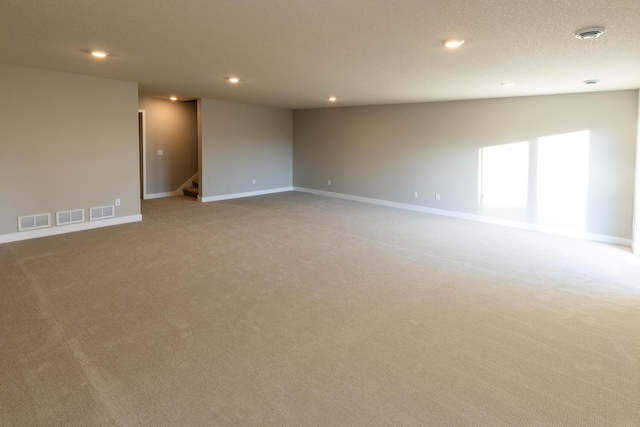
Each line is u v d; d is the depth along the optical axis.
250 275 4.17
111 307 3.32
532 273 4.39
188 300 3.49
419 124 7.97
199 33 3.29
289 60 4.24
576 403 2.17
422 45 3.47
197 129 9.46
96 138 6.00
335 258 4.82
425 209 8.05
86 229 6.03
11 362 2.47
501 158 6.89
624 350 2.74
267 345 2.75
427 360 2.59
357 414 2.06
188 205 8.34
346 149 9.38
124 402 2.12
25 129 5.27
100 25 3.12
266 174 10.11
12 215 5.27
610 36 3.07
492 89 5.88
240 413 2.05
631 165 5.65
